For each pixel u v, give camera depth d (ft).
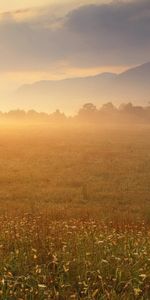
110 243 30.09
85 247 29.22
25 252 28.35
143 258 27.35
